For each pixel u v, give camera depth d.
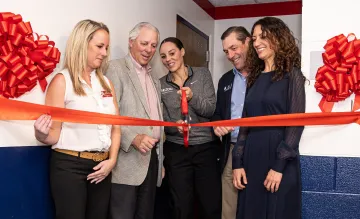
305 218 2.14
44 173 1.90
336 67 2.01
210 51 5.08
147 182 2.20
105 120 1.77
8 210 1.69
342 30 2.08
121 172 2.10
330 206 2.10
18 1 1.74
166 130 2.60
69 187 1.71
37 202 1.86
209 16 5.00
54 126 1.69
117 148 1.92
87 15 2.28
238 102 2.50
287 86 1.91
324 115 1.86
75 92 1.75
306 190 2.13
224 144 2.56
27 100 1.76
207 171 2.57
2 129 1.66
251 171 1.97
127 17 2.77
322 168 2.11
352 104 2.04
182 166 2.57
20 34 1.65
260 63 2.12
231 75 2.61
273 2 5.03
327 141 2.10
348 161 2.08
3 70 1.60
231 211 2.54
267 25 1.96
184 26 4.09
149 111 2.24
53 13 1.97
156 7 3.29
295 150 1.88
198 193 2.59
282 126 1.93
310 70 2.12
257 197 1.94
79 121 1.69
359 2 2.06
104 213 1.88
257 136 1.97
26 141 1.79
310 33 2.12
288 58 1.92
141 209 2.19
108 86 1.93
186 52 4.16
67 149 1.71
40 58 1.76
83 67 1.77
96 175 1.78
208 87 2.69
